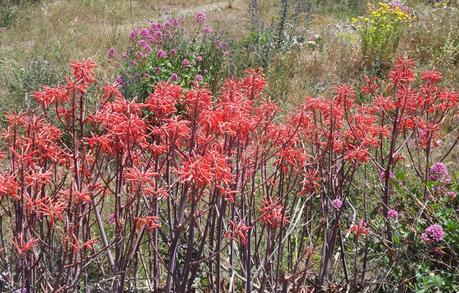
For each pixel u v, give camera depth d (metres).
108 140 2.10
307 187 2.85
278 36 9.95
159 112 2.37
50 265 2.47
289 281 2.82
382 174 3.39
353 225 2.95
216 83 7.16
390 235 3.16
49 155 2.35
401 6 11.15
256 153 2.60
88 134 4.17
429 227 2.94
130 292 2.56
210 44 8.27
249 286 2.54
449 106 3.29
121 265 2.29
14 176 2.01
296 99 7.07
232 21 13.42
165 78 6.77
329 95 7.05
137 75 6.73
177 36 7.86
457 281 2.88
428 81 3.30
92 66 2.28
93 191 2.32
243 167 2.42
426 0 13.02
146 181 2.05
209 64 7.62
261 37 9.87
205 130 2.34
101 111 2.15
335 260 3.17
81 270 2.22
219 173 1.95
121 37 11.15
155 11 14.80
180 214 2.20
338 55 8.71
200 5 16.06
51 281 2.46
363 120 2.97
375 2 14.19
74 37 11.22
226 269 2.83
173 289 2.41
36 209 2.05
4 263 2.51
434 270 2.94
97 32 11.74
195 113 2.21
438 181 3.47
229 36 10.57
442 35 8.49
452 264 3.09
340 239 2.97
